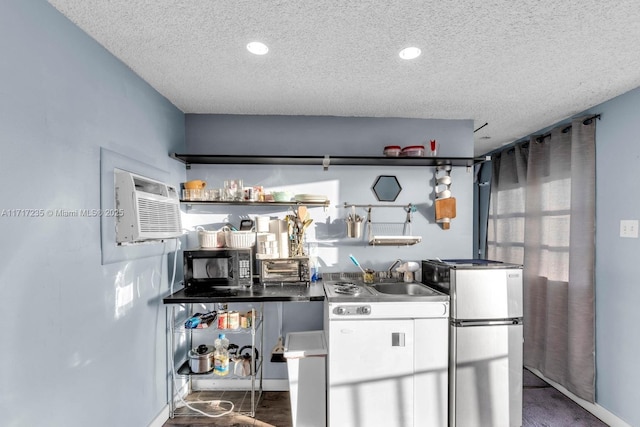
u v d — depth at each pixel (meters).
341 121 2.70
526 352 3.05
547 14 1.36
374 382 2.03
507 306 2.11
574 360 2.43
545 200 2.89
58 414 1.31
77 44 1.44
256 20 1.42
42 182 1.25
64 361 1.34
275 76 1.97
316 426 2.07
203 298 2.08
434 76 1.96
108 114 1.66
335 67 1.85
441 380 2.06
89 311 1.49
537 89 2.13
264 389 2.61
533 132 3.12
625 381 2.12
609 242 2.25
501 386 2.09
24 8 1.18
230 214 2.67
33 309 1.20
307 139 2.69
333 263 2.69
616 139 2.22
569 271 2.48
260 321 2.44
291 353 2.07
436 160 2.50
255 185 2.69
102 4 1.30
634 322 2.07
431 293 2.27
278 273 2.41
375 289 2.37
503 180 3.58
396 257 2.71
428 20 1.41
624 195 2.15
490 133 3.16
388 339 2.04
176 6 1.32
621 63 1.78
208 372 2.23
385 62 1.79
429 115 2.66
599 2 1.28
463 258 2.73
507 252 3.49
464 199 2.75
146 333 1.99
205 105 2.46
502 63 1.79
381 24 1.45
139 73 1.92
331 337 2.02
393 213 2.73
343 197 2.71
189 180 2.67
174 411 2.26
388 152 2.53
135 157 1.91
